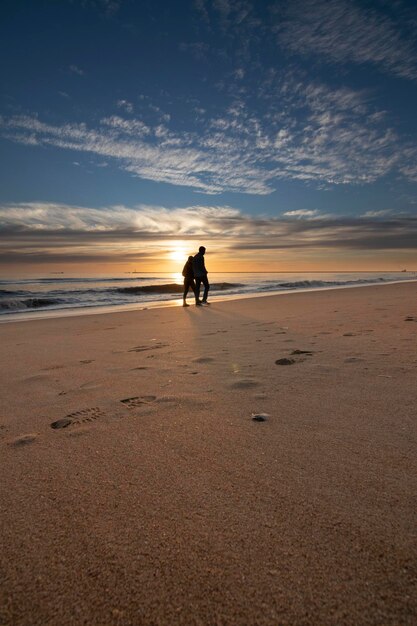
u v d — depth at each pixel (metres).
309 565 0.91
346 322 4.97
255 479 1.32
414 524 1.04
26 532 1.08
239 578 0.88
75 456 1.54
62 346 4.13
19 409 2.12
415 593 0.82
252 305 8.75
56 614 0.82
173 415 1.95
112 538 1.04
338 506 1.14
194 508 1.16
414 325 4.37
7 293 14.66
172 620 0.79
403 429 1.66
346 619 0.77
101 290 16.12
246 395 2.20
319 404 2.00
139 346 3.96
